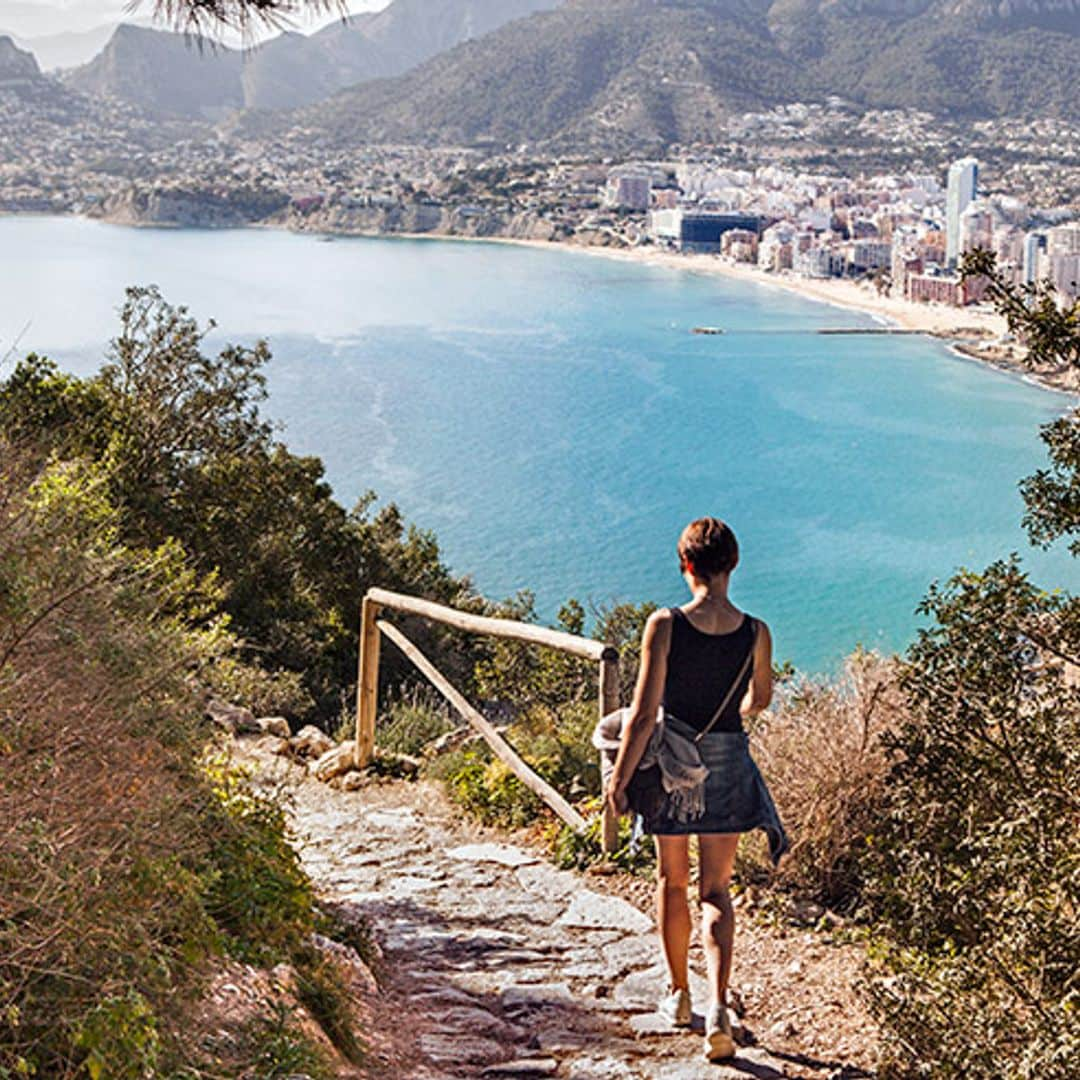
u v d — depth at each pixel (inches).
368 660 313.6
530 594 1027.3
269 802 175.5
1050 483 146.6
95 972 94.0
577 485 3676.2
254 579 737.0
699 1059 150.3
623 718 165.9
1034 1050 114.3
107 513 192.9
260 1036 115.0
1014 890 134.4
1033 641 144.5
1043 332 145.1
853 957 182.4
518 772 259.0
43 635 113.8
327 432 4156.0
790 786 207.6
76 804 100.3
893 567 2982.3
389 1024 158.2
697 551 150.9
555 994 172.2
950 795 147.0
